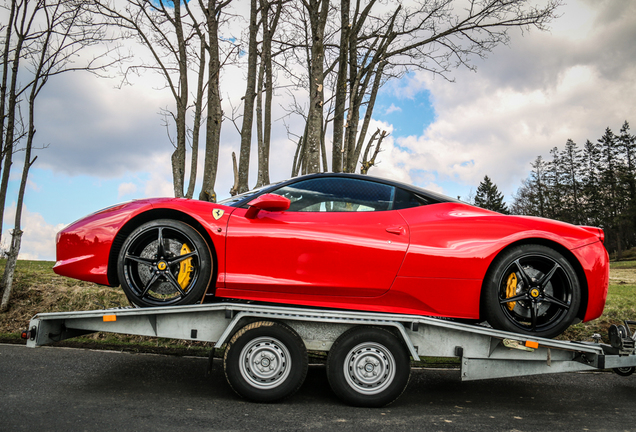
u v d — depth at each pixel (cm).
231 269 309
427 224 321
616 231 5403
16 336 489
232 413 269
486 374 305
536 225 319
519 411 304
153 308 297
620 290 839
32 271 684
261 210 323
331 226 316
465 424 269
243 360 289
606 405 326
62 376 342
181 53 656
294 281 306
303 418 265
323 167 948
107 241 312
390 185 343
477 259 306
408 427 257
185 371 379
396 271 307
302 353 289
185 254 311
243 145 752
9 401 273
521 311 324
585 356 309
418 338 303
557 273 318
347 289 308
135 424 240
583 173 5584
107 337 503
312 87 604
